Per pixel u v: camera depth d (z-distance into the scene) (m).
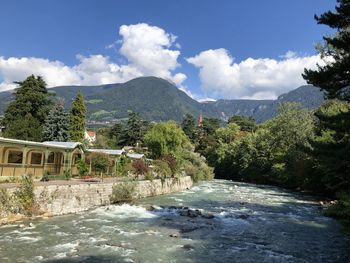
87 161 41.28
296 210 32.53
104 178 39.75
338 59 20.98
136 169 39.31
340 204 28.80
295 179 58.53
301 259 16.52
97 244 17.16
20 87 59.25
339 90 19.16
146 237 19.19
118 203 31.66
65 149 36.50
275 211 31.50
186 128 122.62
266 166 72.31
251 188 57.06
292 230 23.17
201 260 15.62
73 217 23.80
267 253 17.38
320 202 38.53
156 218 25.00
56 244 16.77
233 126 111.62
